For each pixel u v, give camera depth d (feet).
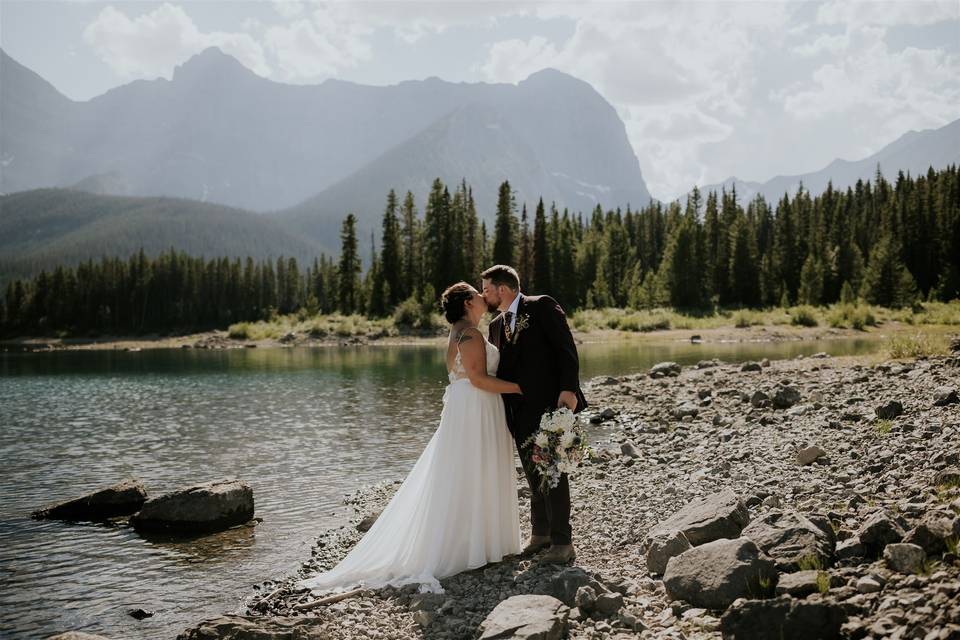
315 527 28.91
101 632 19.48
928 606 12.43
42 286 430.20
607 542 22.12
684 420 47.52
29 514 32.94
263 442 50.37
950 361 49.26
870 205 349.61
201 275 422.41
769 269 262.06
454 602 17.78
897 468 23.97
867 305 209.67
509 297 20.25
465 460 20.01
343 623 17.31
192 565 24.84
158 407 74.59
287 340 232.53
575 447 18.95
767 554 16.16
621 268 301.84
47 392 95.55
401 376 100.58
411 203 294.25
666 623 14.87
